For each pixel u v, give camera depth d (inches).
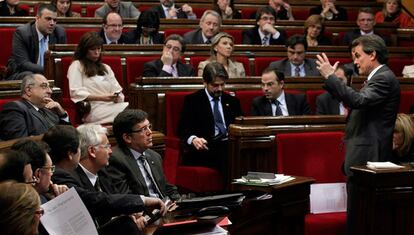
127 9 898.1
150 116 612.7
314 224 468.4
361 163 441.7
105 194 345.7
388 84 431.8
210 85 571.5
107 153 370.3
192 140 557.6
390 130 440.5
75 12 947.3
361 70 447.2
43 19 690.2
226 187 542.3
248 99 628.4
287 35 906.7
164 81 618.5
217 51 679.1
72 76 598.9
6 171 277.1
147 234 354.3
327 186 496.1
